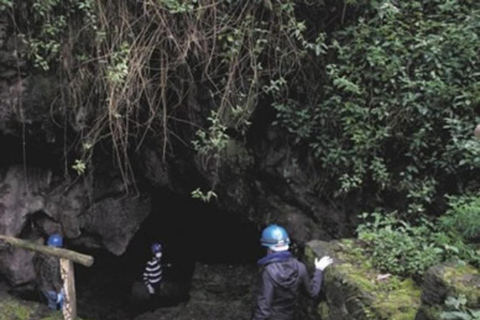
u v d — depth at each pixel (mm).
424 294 3184
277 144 5574
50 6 4844
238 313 6836
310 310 4305
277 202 5727
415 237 4176
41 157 5746
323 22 5219
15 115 5254
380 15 4852
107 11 5012
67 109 5348
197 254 7902
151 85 5277
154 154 5930
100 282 7473
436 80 4535
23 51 5027
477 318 2738
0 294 5430
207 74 5203
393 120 4785
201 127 5555
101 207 6125
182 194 6258
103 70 5090
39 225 5926
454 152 4523
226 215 6922
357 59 4949
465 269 3209
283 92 5348
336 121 5066
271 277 3717
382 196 5012
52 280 5746
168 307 7316
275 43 5168
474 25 4691
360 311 3566
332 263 4039
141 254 7844
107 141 5809
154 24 5121
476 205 4016
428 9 5020
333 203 5355
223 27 5059
